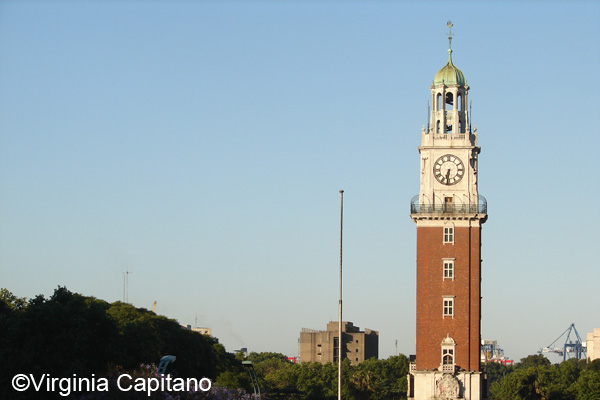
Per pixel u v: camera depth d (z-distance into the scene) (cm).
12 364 15900
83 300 17600
